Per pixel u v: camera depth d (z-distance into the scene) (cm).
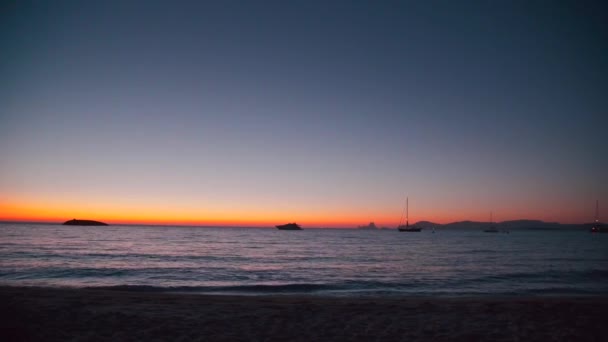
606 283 2308
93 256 3706
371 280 2339
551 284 2266
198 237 9538
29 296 1283
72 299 1245
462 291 1970
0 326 810
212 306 1205
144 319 968
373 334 881
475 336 875
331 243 7969
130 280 2228
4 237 6975
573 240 11450
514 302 1377
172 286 1945
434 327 955
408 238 12362
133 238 7962
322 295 1762
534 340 845
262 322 977
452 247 6912
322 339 834
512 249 6369
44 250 4281
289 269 2953
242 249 5362
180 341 796
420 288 2061
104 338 794
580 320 1048
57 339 766
